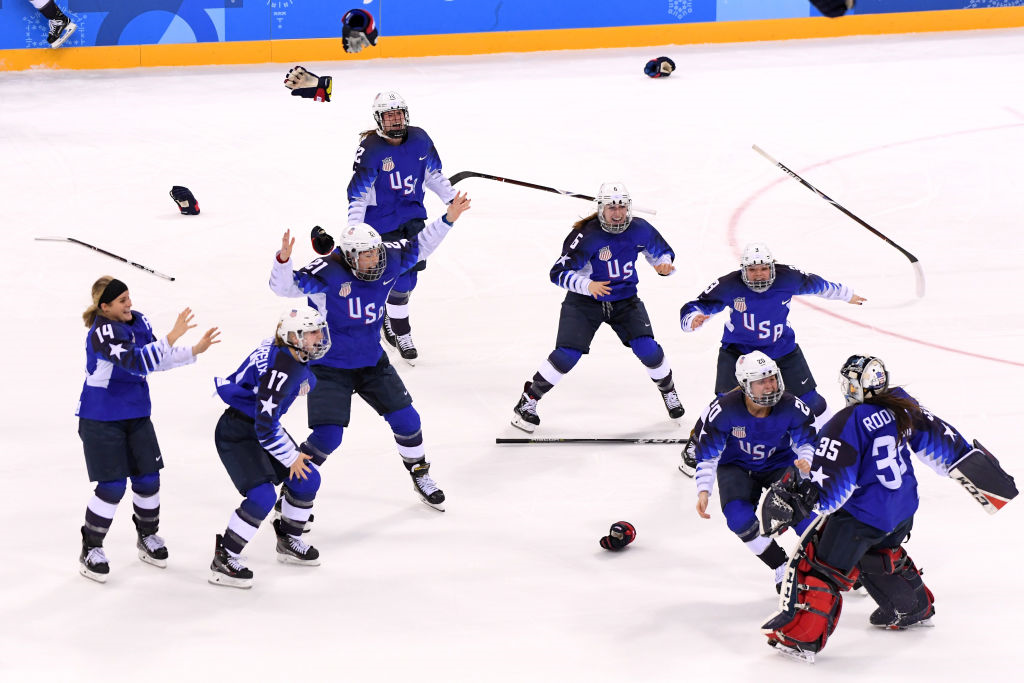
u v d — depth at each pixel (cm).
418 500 2489
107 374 2077
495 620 2012
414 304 3662
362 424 2878
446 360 3250
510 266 3975
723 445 2091
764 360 1997
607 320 2800
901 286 3694
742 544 2295
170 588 2122
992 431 2730
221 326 3453
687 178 4825
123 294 2075
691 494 2505
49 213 4484
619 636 1956
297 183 4847
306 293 2286
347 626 1994
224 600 2084
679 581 2150
